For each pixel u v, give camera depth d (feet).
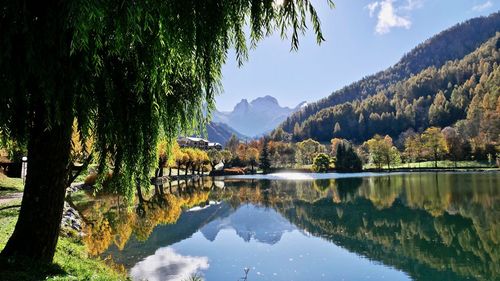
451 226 80.64
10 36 17.52
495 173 268.21
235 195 152.76
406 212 100.99
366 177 269.23
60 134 24.40
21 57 18.63
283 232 76.59
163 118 27.96
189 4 18.20
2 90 18.37
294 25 19.11
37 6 18.51
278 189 180.86
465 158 371.56
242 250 60.54
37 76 18.29
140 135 25.17
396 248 62.90
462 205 108.88
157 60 19.61
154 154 28.73
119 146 25.81
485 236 70.69
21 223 24.77
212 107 29.04
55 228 25.36
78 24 14.57
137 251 56.95
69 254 40.75
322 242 67.46
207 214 101.04
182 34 18.13
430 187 166.40
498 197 122.21
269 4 19.33
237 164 417.90
